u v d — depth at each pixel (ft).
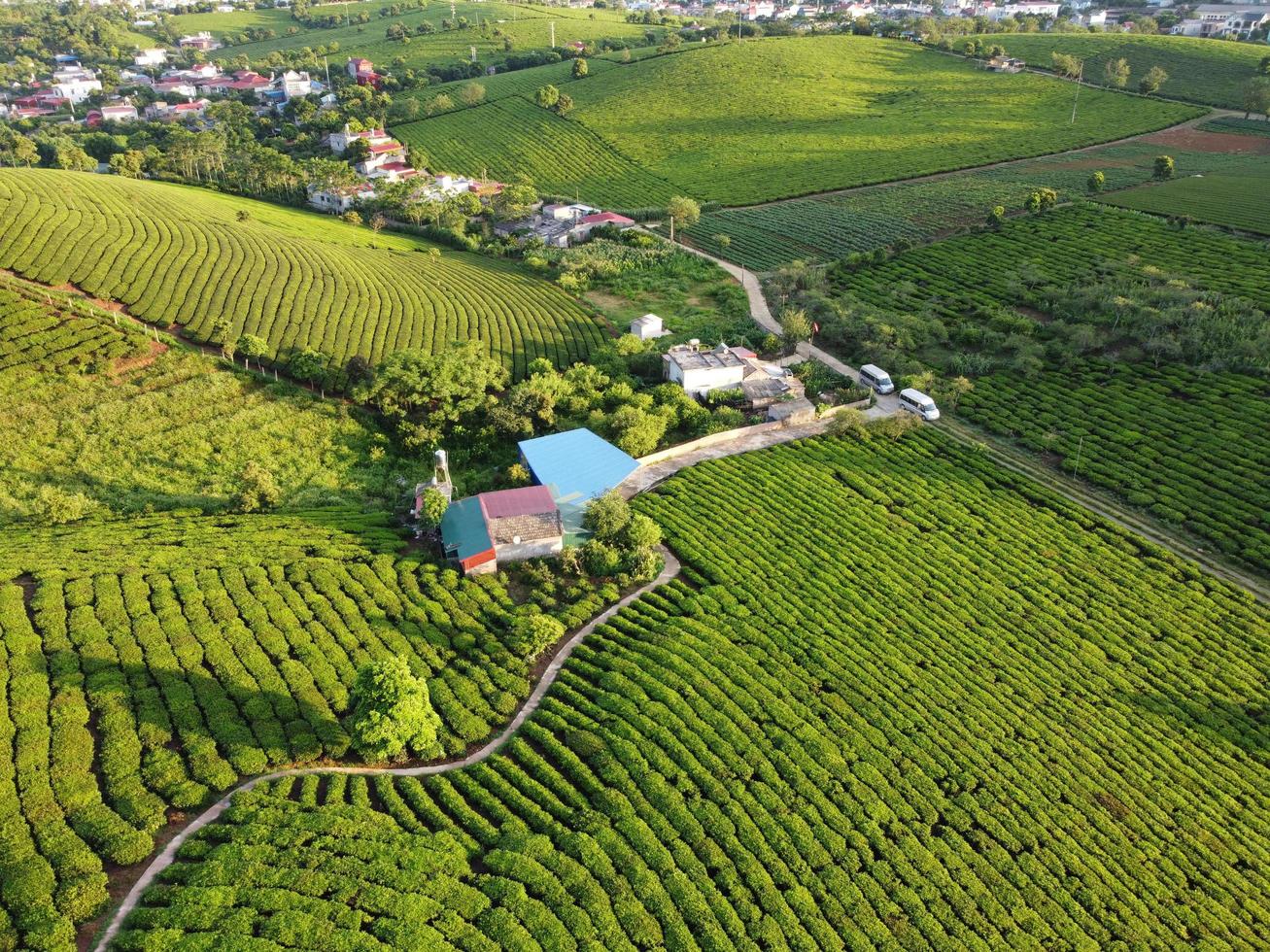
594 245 532.73
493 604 230.68
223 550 242.58
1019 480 301.84
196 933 140.97
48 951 135.64
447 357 338.13
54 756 169.78
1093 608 244.63
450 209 586.04
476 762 185.88
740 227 561.02
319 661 204.13
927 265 468.75
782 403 342.64
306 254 458.50
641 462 304.50
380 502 286.05
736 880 166.09
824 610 238.07
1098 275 431.84
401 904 150.20
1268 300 387.75
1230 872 177.37
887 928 162.20
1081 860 177.78
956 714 208.85
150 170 629.92
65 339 333.21
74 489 276.62
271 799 166.91
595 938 152.05
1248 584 256.73
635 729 195.62
